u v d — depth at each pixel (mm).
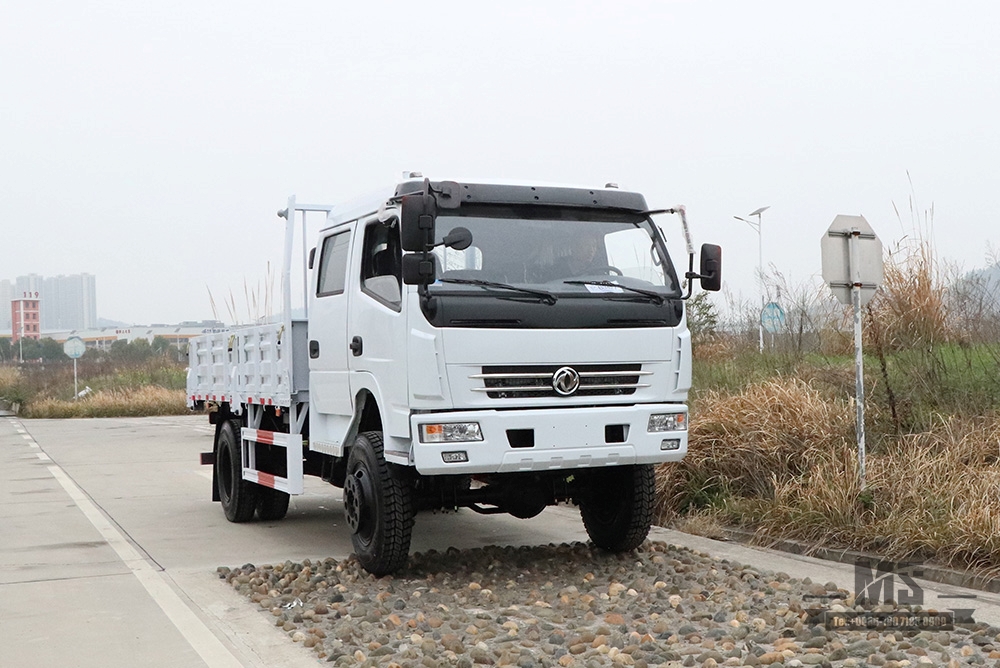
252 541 9828
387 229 7660
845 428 10016
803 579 7301
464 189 7391
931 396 10242
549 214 7598
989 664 5309
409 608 6832
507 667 5414
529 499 8078
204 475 15875
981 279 11570
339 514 11625
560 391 7281
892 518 8250
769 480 9719
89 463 18109
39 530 10602
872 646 5578
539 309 7219
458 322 7039
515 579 7613
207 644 6148
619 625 6234
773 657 5355
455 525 10570
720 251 7812
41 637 6355
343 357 8266
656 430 7523
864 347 12133
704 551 8734
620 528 8266
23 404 38719
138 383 39875
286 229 9539
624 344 7473
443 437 6992
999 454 8773
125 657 5910
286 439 9273
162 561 8828
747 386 11484
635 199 7914
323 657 5840
